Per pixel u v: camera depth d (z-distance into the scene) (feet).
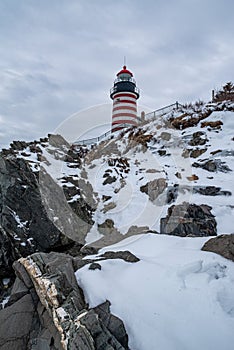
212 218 21.86
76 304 10.10
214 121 40.93
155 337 8.90
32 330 11.07
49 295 10.44
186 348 8.46
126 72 72.23
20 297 12.35
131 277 11.33
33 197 28.35
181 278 10.84
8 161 30.19
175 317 9.29
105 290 10.73
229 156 32.04
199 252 13.21
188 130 42.27
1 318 11.51
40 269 12.46
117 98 70.85
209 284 10.39
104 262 12.48
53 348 9.65
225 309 9.34
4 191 28.27
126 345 8.89
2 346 10.68
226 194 25.17
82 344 8.25
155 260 12.68
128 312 9.78
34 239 26.55
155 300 10.02
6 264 25.41
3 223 26.63
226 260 12.09
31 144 38.83
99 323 8.95
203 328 8.83
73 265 12.80
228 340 8.42
